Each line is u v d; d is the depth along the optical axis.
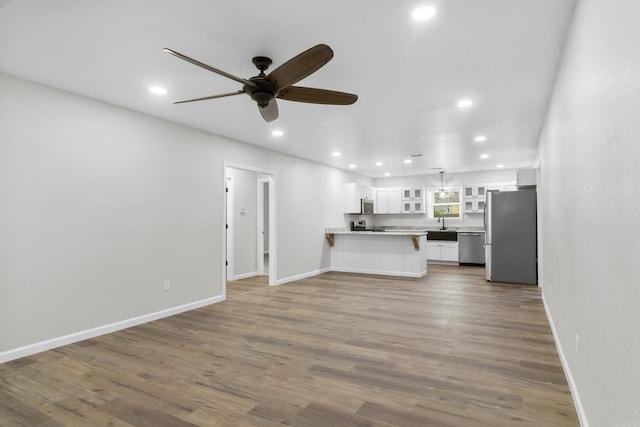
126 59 2.74
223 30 2.33
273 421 2.06
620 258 1.25
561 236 2.81
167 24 2.26
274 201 6.27
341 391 2.41
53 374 2.69
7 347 2.96
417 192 9.45
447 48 2.57
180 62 2.79
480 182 8.87
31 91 3.14
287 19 2.20
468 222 9.04
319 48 1.94
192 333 3.64
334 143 5.69
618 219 1.27
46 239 3.22
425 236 7.39
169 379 2.60
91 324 3.54
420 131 4.89
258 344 3.31
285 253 6.50
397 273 7.22
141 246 4.03
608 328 1.41
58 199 3.31
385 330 3.70
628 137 1.14
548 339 3.38
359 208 8.59
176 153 4.47
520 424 2.00
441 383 2.50
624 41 1.17
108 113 3.74
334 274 7.48
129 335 3.59
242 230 7.07
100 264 3.63
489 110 3.98
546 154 4.09
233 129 4.82
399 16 2.16
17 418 2.11
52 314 3.25
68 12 2.11
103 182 3.68
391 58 2.72
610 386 1.38
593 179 1.66
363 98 3.59
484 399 2.28
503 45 2.52
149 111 4.01
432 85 3.26
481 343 3.29
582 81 1.88
